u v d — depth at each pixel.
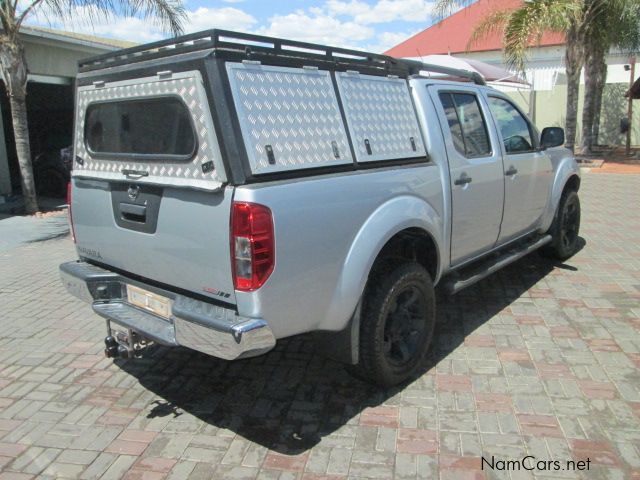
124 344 3.67
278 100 3.11
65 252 8.01
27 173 10.55
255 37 3.04
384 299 3.59
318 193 3.16
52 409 3.79
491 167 4.75
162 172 3.29
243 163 2.91
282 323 3.09
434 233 4.03
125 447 3.35
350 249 3.36
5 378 4.22
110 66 3.67
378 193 3.55
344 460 3.16
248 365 4.34
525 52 14.41
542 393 3.76
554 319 4.95
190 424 3.57
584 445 3.21
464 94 4.70
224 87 2.91
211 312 3.09
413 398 3.77
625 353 4.28
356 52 3.62
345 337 3.50
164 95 3.20
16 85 10.12
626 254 6.88
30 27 11.23
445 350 4.42
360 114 3.60
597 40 15.80
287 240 2.99
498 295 5.57
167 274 3.38
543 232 6.05
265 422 3.57
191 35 3.00
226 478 3.05
